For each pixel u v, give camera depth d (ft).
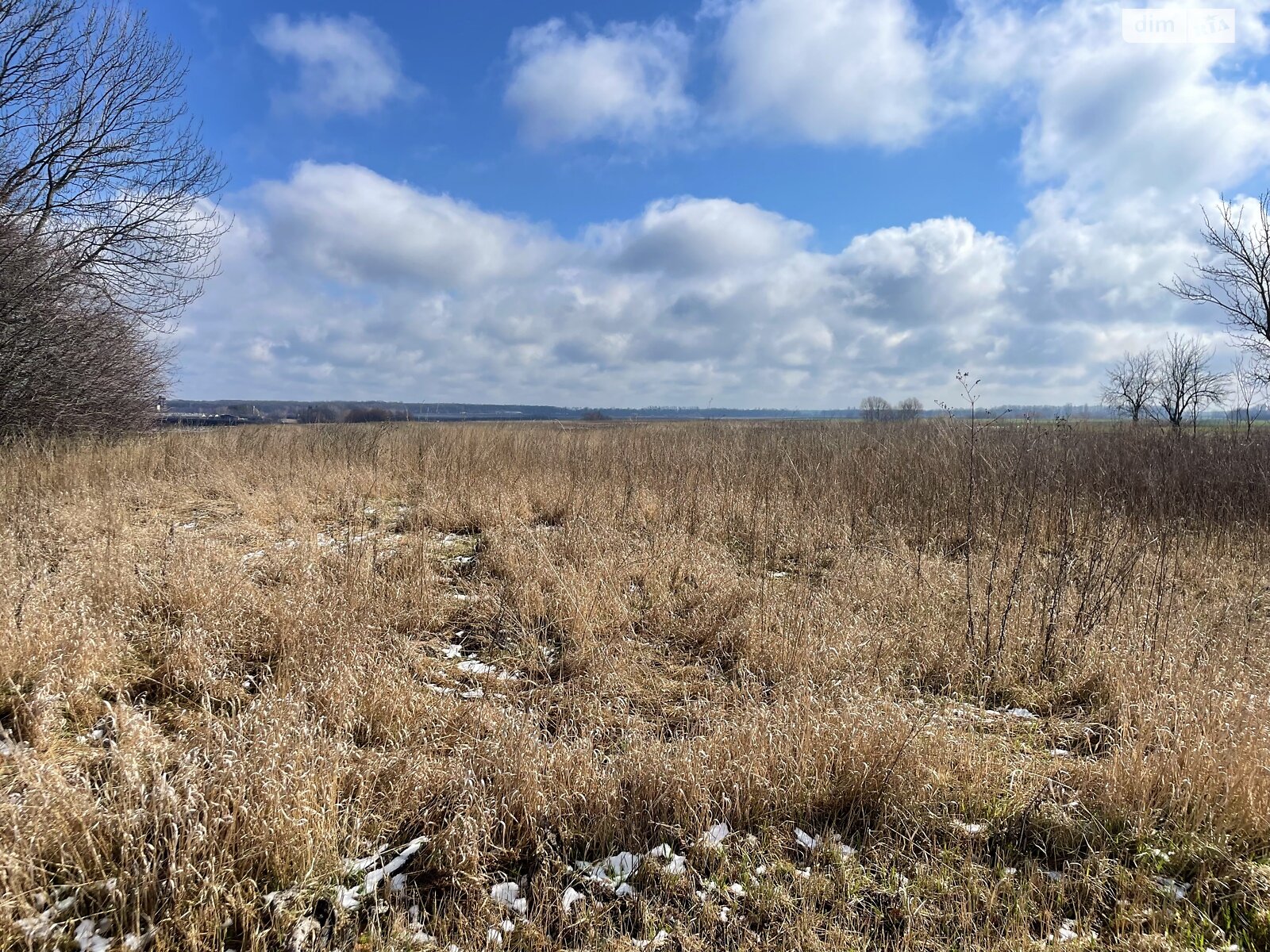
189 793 7.97
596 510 24.62
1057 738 11.64
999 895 8.07
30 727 10.00
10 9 31.40
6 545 16.69
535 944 7.32
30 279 31.86
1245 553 21.17
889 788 9.42
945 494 26.07
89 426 37.96
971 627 14.17
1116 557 19.51
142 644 13.23
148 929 7.11
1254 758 9.21
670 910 7.84
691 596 17.15
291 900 7.56
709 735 10.71
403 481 32.86
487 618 16.11
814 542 21.91
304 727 9.64
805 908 7.72
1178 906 7.88
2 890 7.18
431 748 10.47
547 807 9.00
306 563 17.13
